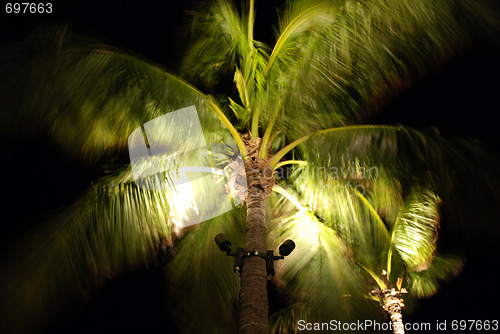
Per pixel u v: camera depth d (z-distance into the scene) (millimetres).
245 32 9500
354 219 9117
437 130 7020
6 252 6680
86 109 7426
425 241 8875
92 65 6984
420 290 9789
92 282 7074
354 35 7344
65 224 7238
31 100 6676
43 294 6574
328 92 7891
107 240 7281
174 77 7668
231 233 9617
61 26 6938
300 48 8125
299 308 10531
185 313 9570
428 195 8781
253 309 5785
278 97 8180
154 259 8141
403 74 7688
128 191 7621
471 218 6941
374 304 10102
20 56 6625
